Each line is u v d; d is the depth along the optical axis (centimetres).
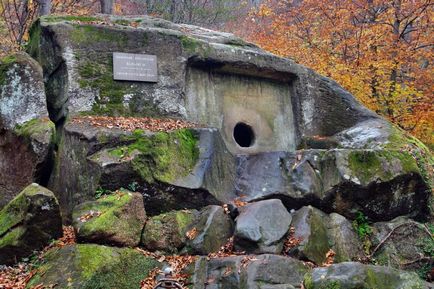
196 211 602
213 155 646
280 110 841
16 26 1256
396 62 1245
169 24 834
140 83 710
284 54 1398
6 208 536
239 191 660
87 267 466
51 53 706
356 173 660
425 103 1177
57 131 684
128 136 604
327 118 857
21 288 466
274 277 496
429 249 648
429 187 703
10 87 662
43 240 517
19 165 634
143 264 504
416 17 1295
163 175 595
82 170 590
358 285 403
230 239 569
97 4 1602
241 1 2134
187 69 759
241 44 857
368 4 1337
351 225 654
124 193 553
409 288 412
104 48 700
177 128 660
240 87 813
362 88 1210
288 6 1738
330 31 1353
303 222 595
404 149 725
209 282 504
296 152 684
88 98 674
